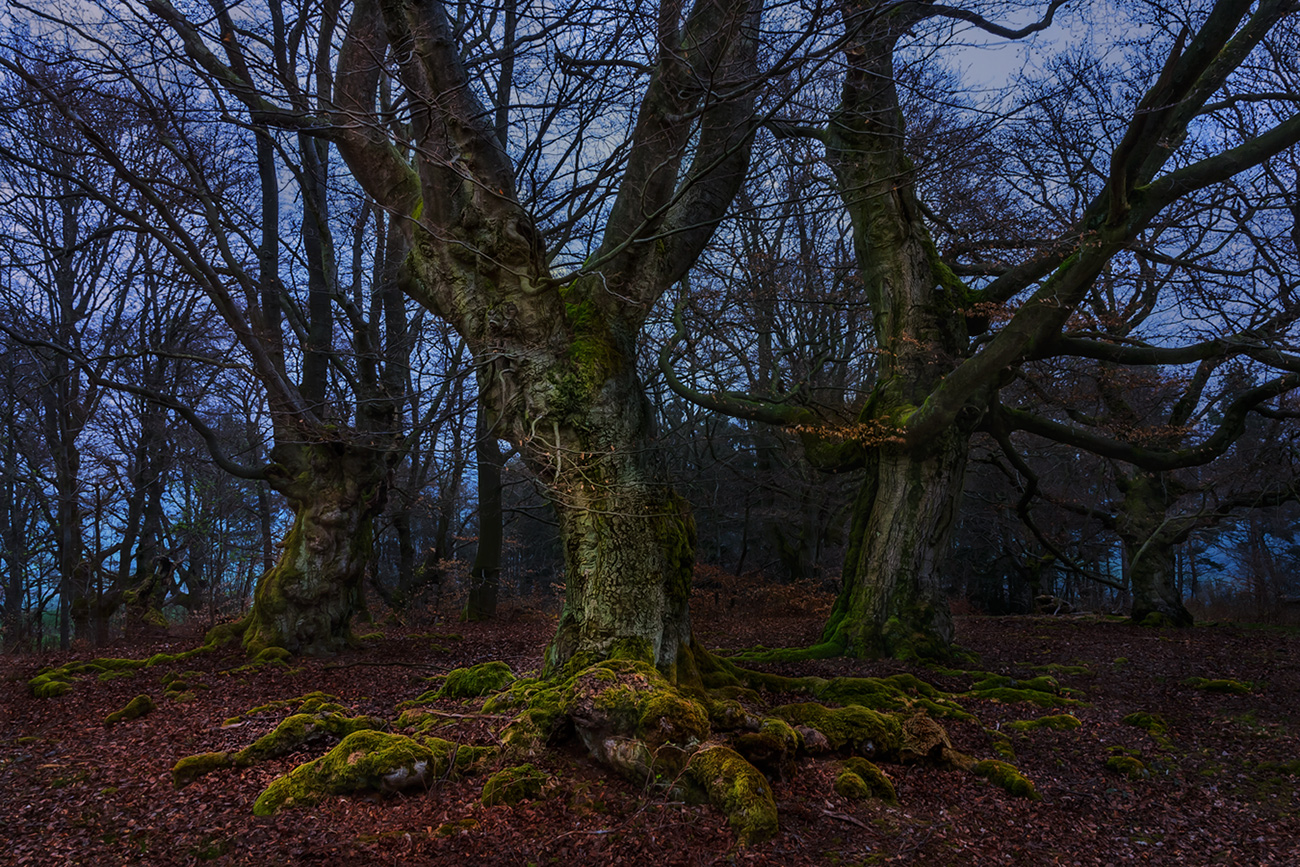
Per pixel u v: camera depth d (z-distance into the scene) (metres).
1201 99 11.35
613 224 7.61
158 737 7.36
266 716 7.93
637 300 7.60
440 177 6.95
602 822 5.09
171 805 5.53
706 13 7.07
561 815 5.20
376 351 13.63
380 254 15.25
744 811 4.98
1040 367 14.74
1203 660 12.02
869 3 7.84
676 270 7.87
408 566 21.78
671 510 7.33
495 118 12.17
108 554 16.44
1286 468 16.83
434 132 6.84
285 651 12.01
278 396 12.26
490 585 20.64
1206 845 5.41
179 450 19.12
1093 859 5.13
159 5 8.05
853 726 6.61
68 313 16.11
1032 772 6.73
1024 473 16.47
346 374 13.65
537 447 7.04
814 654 11.77
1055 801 6.12
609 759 5.71
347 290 16.50
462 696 8.13
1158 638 14.58
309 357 14.02
